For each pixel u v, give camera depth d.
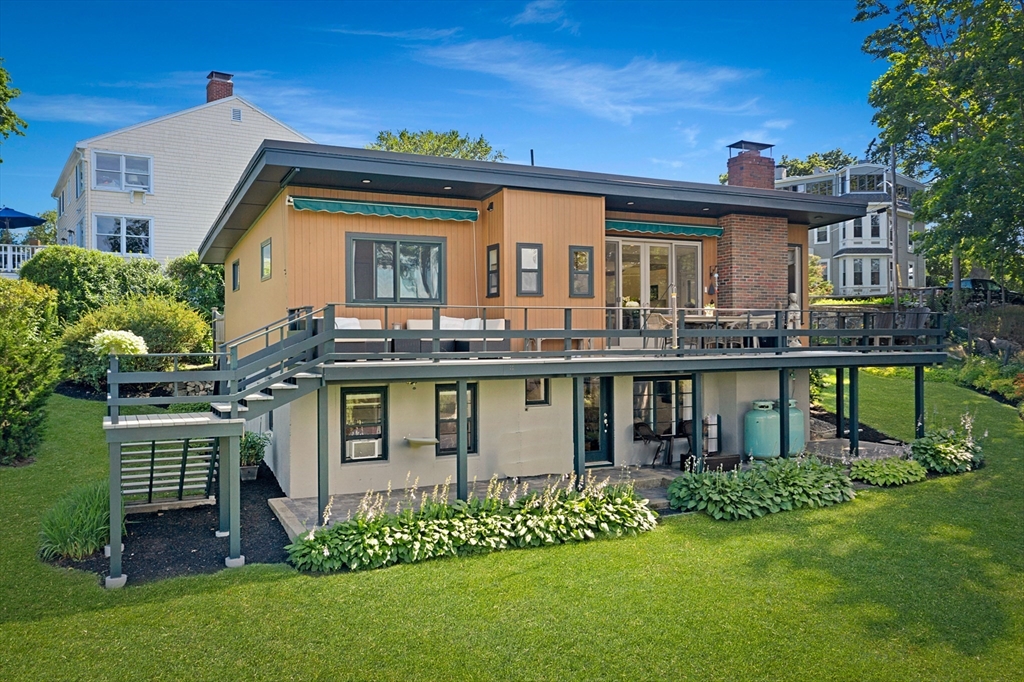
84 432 15.69
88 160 28.97
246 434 15.03
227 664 7.07
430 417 13.73
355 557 9.62
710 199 15.53
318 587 8.91
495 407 14.23
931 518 12.31
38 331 15.60
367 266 13.63
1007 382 23.09
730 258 17.02
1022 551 10.77
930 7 31.12
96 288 23.34
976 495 13.71
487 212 14.48
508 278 13.72
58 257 23.00
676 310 13.93
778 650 7.72
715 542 11.02
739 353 14.43
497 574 9.51
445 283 14.30
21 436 13.89
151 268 24.94
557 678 7.05
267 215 14.91
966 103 32.91
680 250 17.55
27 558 9.55
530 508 11.25
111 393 9.16
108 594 8.55
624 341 15.87
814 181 49.06
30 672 6.82
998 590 9.38
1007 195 26.05
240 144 31.91
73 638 7.48
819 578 9.66
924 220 30.12
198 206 31.03
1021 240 28.58
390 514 10.92
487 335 11.88
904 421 20.31
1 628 7.67
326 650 7.39
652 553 10.48
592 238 14.55
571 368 12.69
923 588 9.40
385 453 13.42
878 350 16.42
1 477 12.82
